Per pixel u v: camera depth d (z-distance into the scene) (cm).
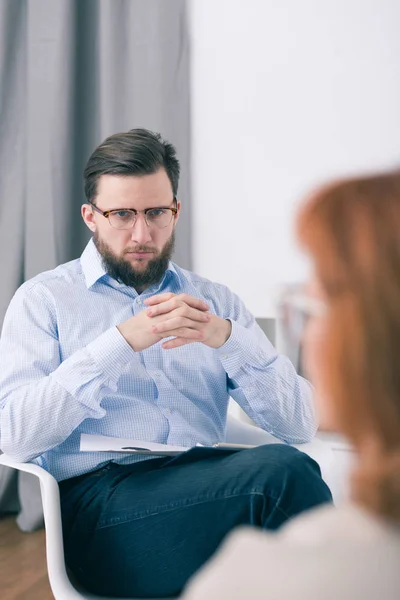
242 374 188
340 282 59
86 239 317
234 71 310
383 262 57
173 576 152
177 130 308
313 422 194
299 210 64
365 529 57
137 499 157
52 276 194
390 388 57
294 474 139
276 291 295
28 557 269
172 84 307
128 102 310
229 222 313
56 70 309
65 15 307
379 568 55
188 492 149
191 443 188
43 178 310
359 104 300
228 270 315
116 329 170
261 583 56
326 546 57
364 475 58
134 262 189
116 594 159
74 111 313
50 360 182
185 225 309
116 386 172
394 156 298
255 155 310
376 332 57
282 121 307
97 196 190
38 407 167
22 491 301
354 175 64
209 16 310
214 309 207
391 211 59
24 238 315
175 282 204
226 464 150
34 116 310
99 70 311
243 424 201
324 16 301
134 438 183
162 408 187
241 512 143
